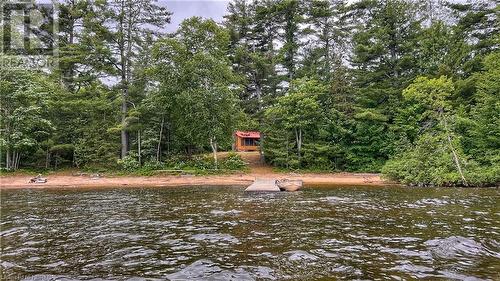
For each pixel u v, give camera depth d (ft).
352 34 118.73
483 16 91.97
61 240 21.34
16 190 55.16
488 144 62.23
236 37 107.04
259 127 97.45
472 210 30.55
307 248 18.81
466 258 16.62
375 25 95.76
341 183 63.57
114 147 87.25
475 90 80.18
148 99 85.20
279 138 92.68
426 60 95.81
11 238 21.93
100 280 14.14
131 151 87.86
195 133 83.97
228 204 36.42
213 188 56.08
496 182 52.90
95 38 89.66
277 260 16.65
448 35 99.81
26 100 76.38
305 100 87.40
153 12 94.94
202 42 84.64
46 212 32.30
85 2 95.55
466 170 55.11
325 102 94.79
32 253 18.43
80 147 84.74
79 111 88.69
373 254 17.51
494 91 63.10
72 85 97.81
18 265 16.30
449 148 57.57
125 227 25.08
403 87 88.63
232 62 103.96
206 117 80.79
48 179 71.20
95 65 92.12
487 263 15.81
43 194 48.57
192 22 83.56
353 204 35.42
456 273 14.48
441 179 54.60
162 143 92.68
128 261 16.81
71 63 92.12
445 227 23.58
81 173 79.61
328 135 91.81
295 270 15.12
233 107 84.58
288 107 89.86
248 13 110.63
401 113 84.94
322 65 113.29
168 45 81.25
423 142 59.16
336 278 14.03
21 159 84.94
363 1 114.42
